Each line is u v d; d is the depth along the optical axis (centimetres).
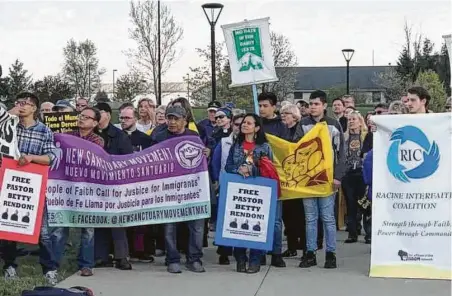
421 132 812
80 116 840
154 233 921
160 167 847
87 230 827
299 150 853
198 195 848
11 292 711
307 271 848
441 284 771
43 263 792
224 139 916
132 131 922
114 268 871
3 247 796
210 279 805
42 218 775
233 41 991
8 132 752
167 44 3806
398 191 816
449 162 808
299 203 935
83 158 826
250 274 834
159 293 736
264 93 898
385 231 816
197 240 849
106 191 834
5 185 751
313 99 876
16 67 3659
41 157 759
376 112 1175
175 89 3838
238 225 835
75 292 609
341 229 1217
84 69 5397
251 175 835
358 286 764
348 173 1071
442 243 805
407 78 4384
